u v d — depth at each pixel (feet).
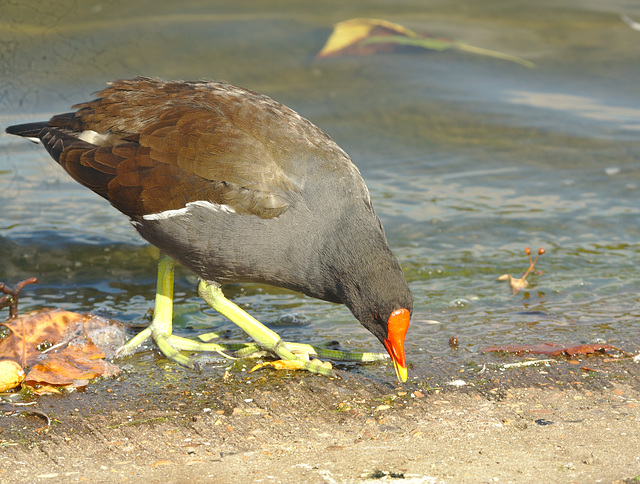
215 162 26.61
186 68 58.85
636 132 51.70
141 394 25.63
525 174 46.96
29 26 60.75
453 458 20.93
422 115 54.65
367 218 26.32
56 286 35.35
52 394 25.50
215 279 28.19
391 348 25.25
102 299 34.24
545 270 36.45
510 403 24.62
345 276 25.80
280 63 61.26
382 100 56.44
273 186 26.32
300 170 26.61
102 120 28.71
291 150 26.89
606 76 59.98
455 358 28.17
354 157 49.16
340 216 26.22
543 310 32.45
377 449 21.67
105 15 66.18
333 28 67.31
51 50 57.98
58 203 43.75
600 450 21.15
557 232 40.40
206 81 30.55
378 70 61.05
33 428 23.18
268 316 32.76
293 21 68.69
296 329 31.48
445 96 57.21
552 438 22.03
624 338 29.55
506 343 29.27
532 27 69.31
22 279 35.86
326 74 60.08
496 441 21.97
